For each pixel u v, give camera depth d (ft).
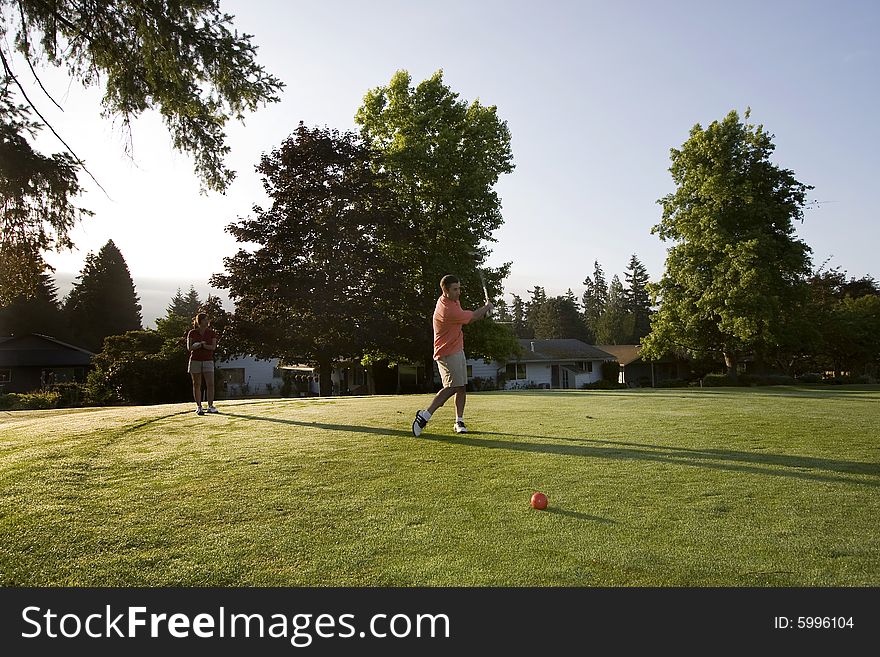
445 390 19.53
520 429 19.95
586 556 9.05
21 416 31.27
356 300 94.99
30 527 10.71
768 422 21.04
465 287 98.58
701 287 106.73
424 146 95.81
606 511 11.06
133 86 35.55
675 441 17.26
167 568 9.08
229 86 35.53
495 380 139.85
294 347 96.84
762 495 11.85
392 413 25.49
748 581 8.21
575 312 291.38
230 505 11.84
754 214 102.27
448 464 14.87
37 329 216.13
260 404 32.53
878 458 14.79
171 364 103.65
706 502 11.47
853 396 36.68
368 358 107.24
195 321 27.48
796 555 8.93
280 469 14.64
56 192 31.63
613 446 16.62
